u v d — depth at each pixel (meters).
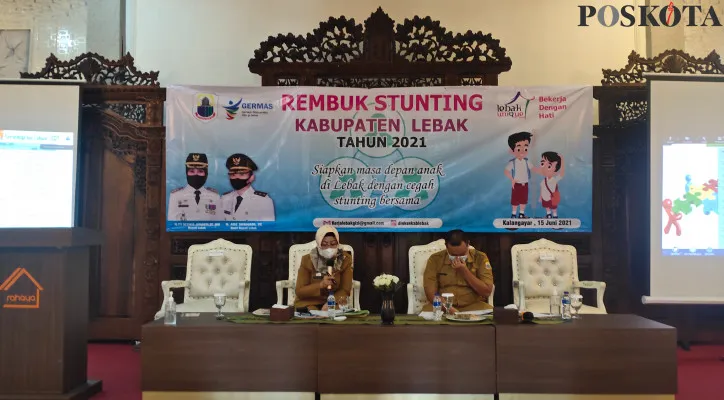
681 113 5.34
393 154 5.56
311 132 5.57
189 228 5.57
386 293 3.72
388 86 5.72
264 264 5.71
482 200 5.55
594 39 6.37
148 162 5.76
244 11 6.40
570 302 4.05
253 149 5.58
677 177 5.33
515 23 6.38
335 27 5.82
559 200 5.53
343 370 3.58
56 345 3.75
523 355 3.56
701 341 5.73
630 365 3.56
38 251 3.76
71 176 5.53
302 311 4.14
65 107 5.54
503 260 5.68
